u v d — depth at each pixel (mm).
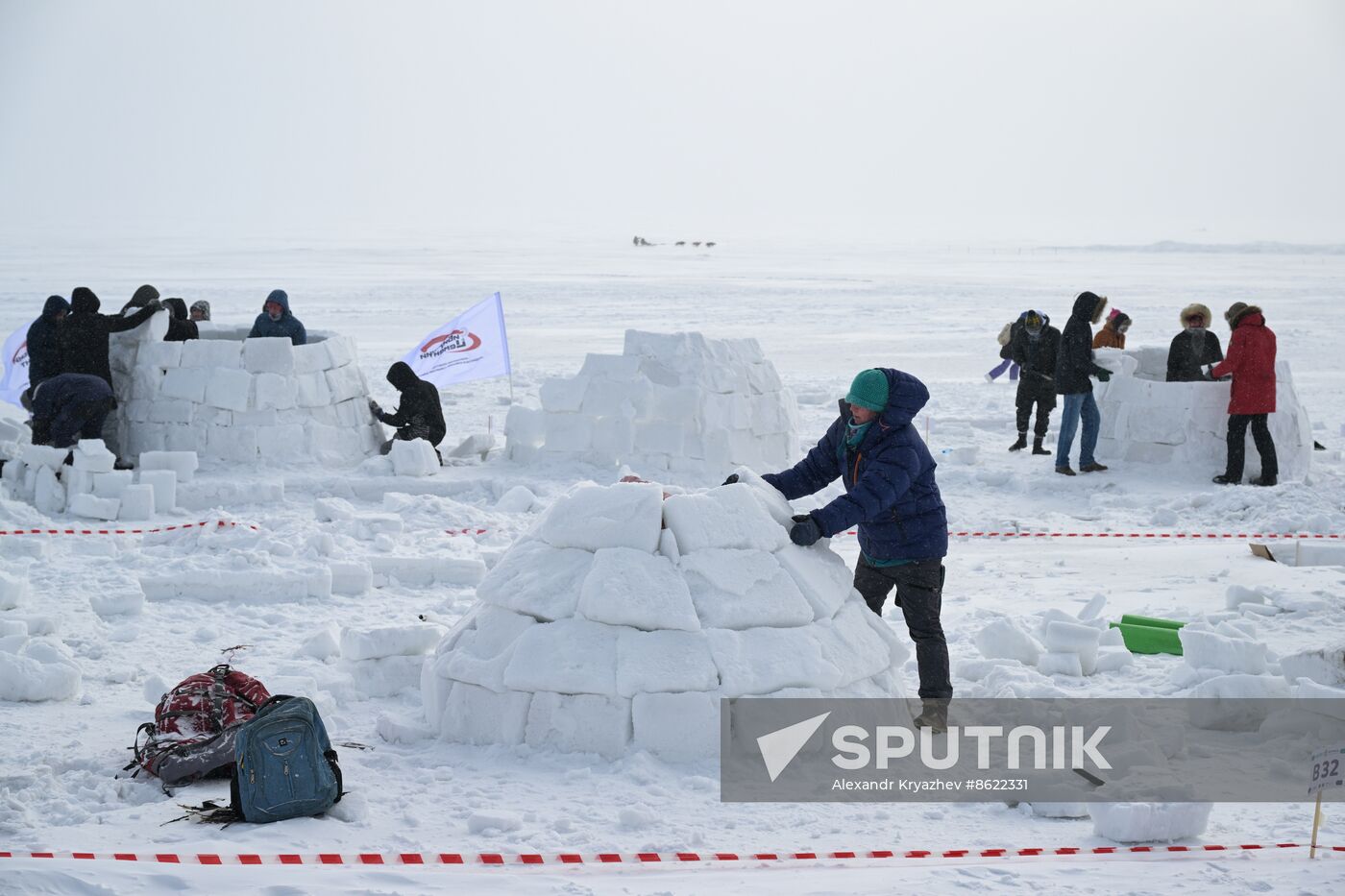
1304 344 30453
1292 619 7816
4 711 6062
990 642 6957
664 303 42781
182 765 5027
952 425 16844
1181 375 13953
